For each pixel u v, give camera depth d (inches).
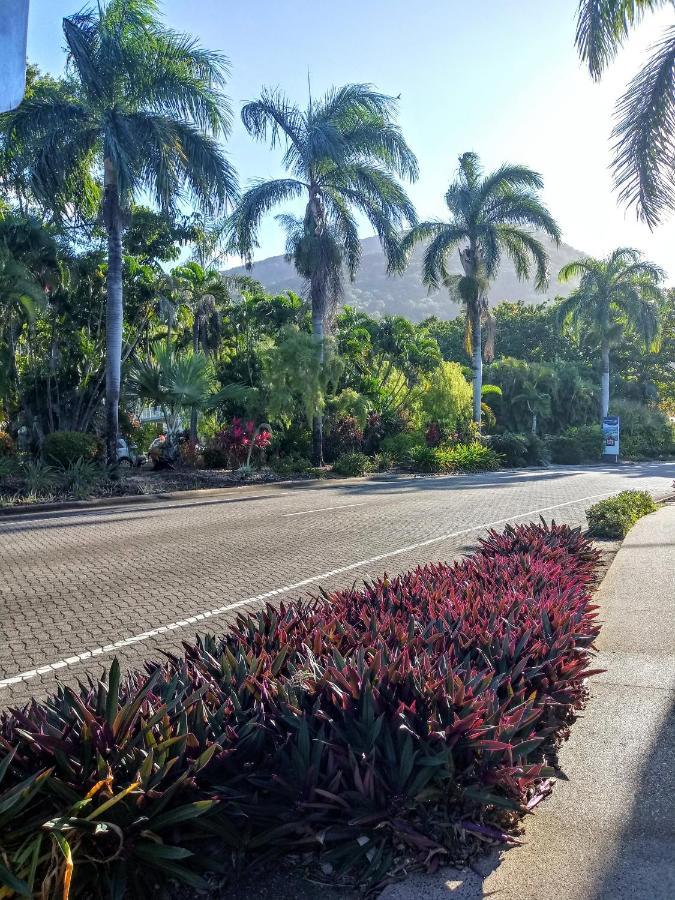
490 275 1326.3
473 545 412.5
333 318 1073.5
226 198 819.4
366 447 1240.8
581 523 500.1
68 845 89.4
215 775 109.6
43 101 761.6
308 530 480.1
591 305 1772.9
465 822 109.3
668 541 378.3
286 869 108.0
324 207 1032.2
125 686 133.4
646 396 2281.0
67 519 556.7
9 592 309.4
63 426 1008.9
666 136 422.9
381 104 1023.0
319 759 108.8
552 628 175.0
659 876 102.6
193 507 636.7
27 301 776.9
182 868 98.0
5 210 967.6
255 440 954.1
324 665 139.5
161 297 1044.5
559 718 155.7
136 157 746.8
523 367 2005.4
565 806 122.4
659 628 223.6
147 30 788.6
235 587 314.5
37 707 118.6
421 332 1690.5
